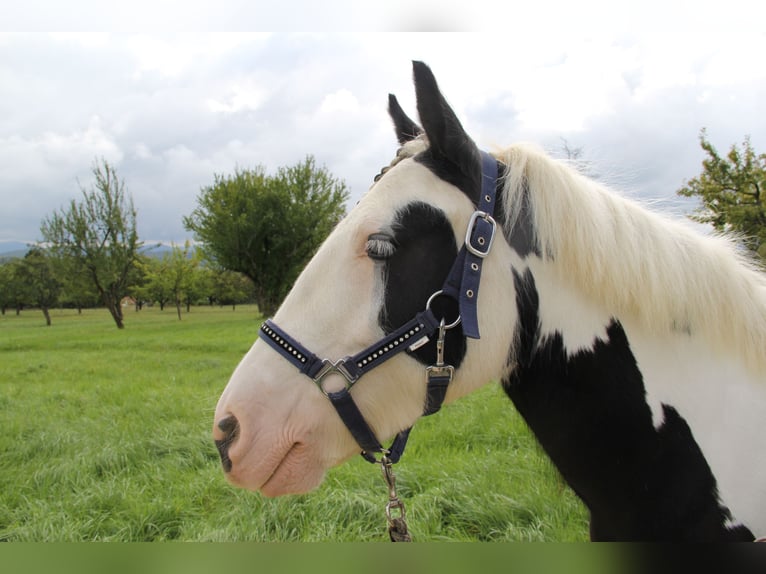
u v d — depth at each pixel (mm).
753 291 1367
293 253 30625
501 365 1321
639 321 1326
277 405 1282
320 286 1307
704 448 1270
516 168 1341
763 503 1249
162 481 3908
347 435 1322
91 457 4453
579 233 1296
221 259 30531
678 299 1298
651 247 1322
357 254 1274
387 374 1270
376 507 3219
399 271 1254
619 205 1380
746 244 1583
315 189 31125
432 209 1267
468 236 1255
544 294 1329
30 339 18922
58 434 5180
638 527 1286
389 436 1345
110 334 20281
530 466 3715
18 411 6309
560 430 1357
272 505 3271
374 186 1370
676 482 1260
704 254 1353
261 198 29531
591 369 1317
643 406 1292
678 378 1305
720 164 8969
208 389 7234
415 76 1267
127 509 3465
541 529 2910
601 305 1330
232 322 25406
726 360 1331
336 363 1257
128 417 5793
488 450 4266
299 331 1295
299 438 1275
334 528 3029
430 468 3828
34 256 43094
